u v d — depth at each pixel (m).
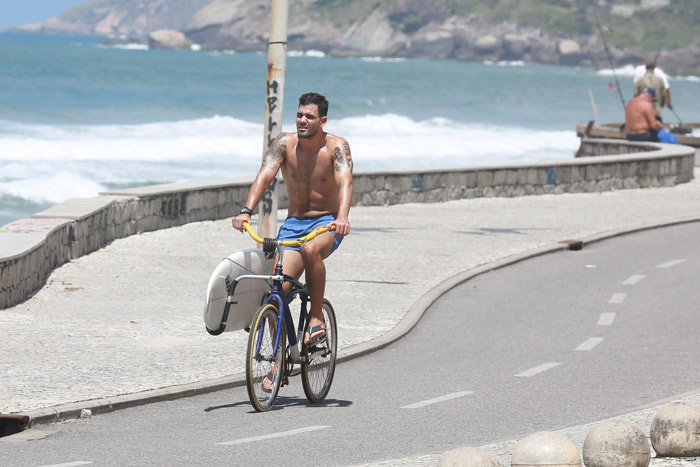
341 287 39.72
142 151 114.38
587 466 15.72
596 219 62.41
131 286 38.06
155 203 51.69
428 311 36.50
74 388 23.80
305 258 22.91
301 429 21.09
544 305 37.69
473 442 20.09
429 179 69.12
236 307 22.56
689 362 28.89
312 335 23.14
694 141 96.25
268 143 36.94
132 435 20.39
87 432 20.66
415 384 26.06
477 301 38.38
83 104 188.38
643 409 22.72
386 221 59.47
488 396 24.69
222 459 18.47
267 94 36.91
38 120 155.25
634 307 37.38
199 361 27.30
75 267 41.19
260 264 23.06
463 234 54.81
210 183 56.50
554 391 25.27
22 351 27.45
